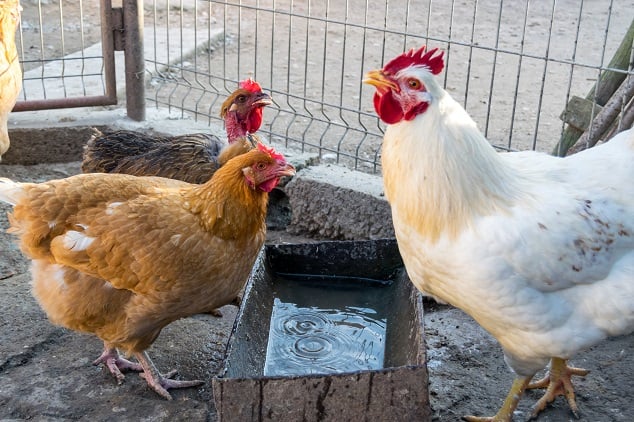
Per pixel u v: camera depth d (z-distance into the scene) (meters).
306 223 1.97
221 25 3.46
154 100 2.36
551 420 1.38
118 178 1.42
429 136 1.22
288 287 1.62
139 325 1.38
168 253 1.32
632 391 1.43
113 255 1.33
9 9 1.82
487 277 1.20
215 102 2.36
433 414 1.39
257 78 2.81
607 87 1.75
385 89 1.22
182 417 1.38
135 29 2.18
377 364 1.45
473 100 2.68
